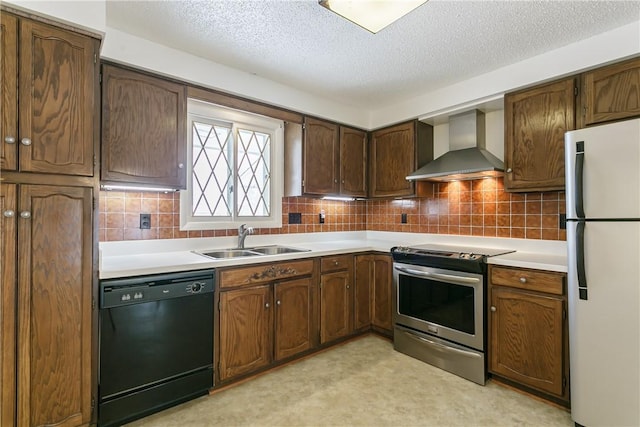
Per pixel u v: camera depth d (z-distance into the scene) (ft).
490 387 7.30
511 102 8.05
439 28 6.47
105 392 5.62
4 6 4.65
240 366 7.29
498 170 8.14
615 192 5.34
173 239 8.26
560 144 7.21
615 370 5.38
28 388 4.92
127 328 5.83
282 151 10.33
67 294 5.24
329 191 10.48
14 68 4.75
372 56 7.65
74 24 5.20
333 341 9.49
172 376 6.35
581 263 5.68
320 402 6.66
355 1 5.09
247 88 8.54
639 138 5.11
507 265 7.16
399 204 11.82
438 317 8.32
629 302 5.24
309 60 7.84
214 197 9.08
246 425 5.92
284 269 8.11
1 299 4.72
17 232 4.83
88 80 5.41
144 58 6.87
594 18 6.10
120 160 6.56
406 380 7.59
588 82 6.82
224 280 7.04
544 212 8.33
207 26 6.44
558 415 6.26
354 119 11.17
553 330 6.48
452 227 10.31
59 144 5.13
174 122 7.35
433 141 10.87
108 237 7.36
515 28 6.46
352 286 9.80
